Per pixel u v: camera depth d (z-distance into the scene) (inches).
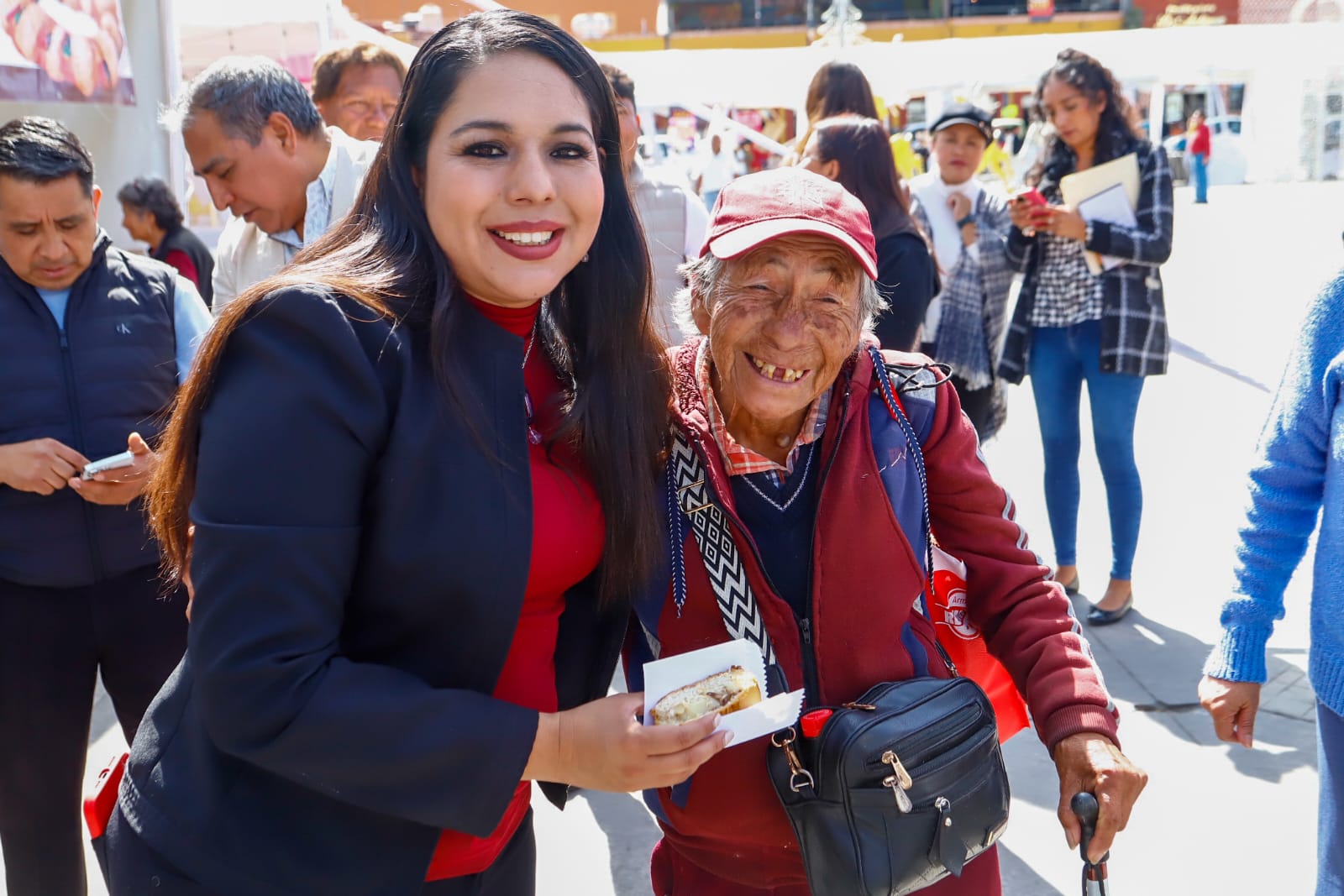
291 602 49.4
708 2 937.5
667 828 71.4
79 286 96.7
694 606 66.5
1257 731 144.3
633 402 63.7
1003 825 65.4
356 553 52.6
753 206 66.1
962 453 72.3
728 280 66.4
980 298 175.8
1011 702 78.3
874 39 984.9
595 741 52.4
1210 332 415.2
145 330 99.3
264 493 49.6
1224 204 954.7
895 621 67.6
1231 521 223.8
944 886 68.1
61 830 99.1
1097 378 176.2
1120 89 178.1
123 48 233.0
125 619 98.5
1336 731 72.5
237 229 123.0
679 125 789.9
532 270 56.8
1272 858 119.0
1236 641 81.2
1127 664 163.6
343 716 49.3
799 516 68.1
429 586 53.8
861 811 60.8
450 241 56.1
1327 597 72.6
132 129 238.4
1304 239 682.8
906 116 675.4
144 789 57.8
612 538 63.6
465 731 50.7
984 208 178.7
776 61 434.6
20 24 204.2
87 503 95.1
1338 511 71.9
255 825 54.7
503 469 55.0
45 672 96.7
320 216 110.3
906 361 72.6
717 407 69.4
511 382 56.7
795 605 67.4
